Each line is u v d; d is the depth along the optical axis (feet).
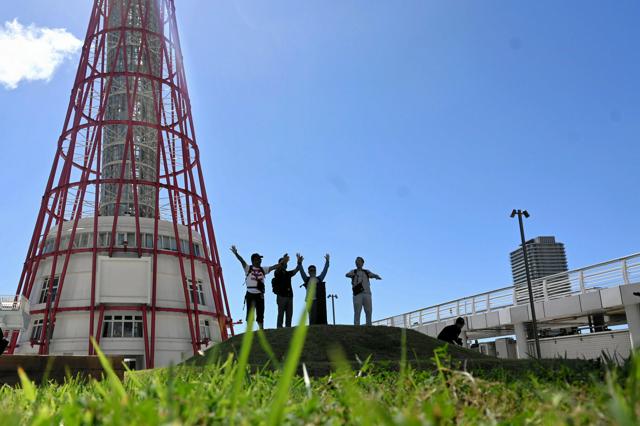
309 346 33.09
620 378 9.02
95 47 169.99
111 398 6.17
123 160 154.51
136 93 165.99
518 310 101.35
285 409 6.10
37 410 6.48
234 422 5.61
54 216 158.61
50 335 144.56
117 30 169.99
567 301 89.40
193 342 149.28
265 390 10.44
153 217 166.50
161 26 177.47
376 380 13.41
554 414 5.66
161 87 166.40
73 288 150.20
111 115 167.43
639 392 5.24
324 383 11.19
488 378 12.80
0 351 31.32
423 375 11.32
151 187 166.61
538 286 98.53
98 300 144.15
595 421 5.26
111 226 157.17
